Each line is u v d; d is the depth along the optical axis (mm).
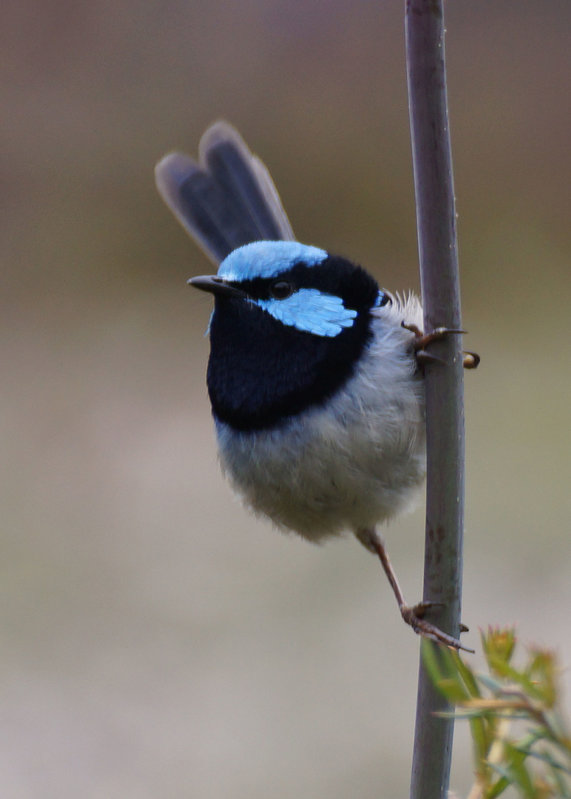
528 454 14641
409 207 19938
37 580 13164
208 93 20578
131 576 13125
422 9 4461
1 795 10273
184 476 15281
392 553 12938
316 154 20266
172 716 11008
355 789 10195
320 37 20891
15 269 19719
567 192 19469
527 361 16734
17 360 18016
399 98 20562
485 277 18656
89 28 20531
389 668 11398
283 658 11648
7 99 20266
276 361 5949
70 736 10961
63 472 15461
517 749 2588
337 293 5957
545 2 20828
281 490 6137
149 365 18000
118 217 20188
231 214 8141
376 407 5766
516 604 12086
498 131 20109
